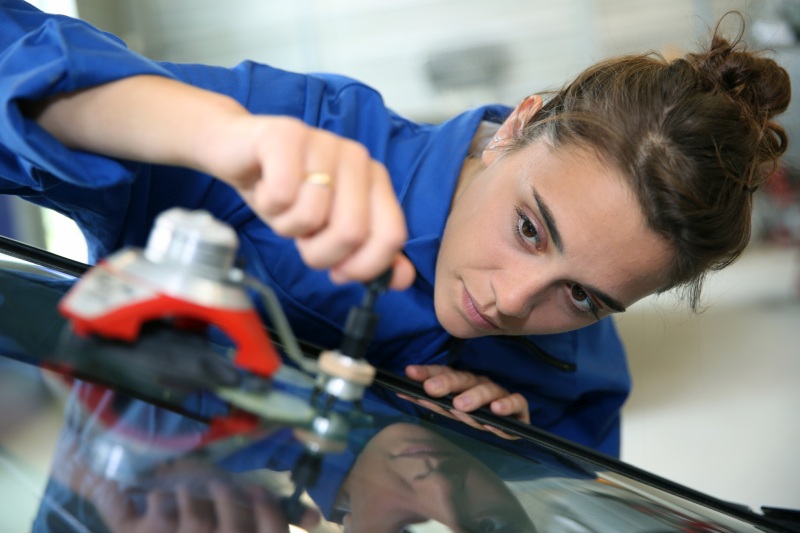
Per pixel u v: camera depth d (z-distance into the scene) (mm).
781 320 3221
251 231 935
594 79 866
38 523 331
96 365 408
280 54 3084
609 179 758
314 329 947
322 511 369
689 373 2746
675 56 924
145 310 404
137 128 552
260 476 375
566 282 800
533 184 788
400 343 950
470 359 1008
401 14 3037
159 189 903
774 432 2348
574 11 2865
